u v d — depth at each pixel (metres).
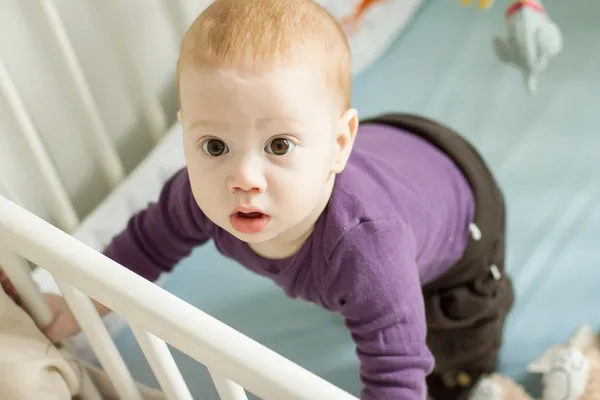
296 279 0.64
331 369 0.90
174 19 0.98
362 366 0.64
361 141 0.74
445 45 1.24
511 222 1.04
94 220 0.89
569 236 1.02
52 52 0.82
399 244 0.61
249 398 0.85
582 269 0.99
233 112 0.46
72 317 0.64
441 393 0.93
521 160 1.10
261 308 0.96
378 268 0.59
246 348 0.43
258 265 0.66
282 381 0.42
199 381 0.87
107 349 0.57
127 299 0.46
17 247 0.49
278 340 0.93
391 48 1.25
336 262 0.60
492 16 1.26
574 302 0.96
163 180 0.96
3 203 0.50
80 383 0.65
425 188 0.72
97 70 0.90
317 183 0.50
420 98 1.18
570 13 1.26
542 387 0.89
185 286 0.98
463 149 0.81
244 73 0.45
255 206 0.48
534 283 0.98
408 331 0.61
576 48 1.22
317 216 0.59
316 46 0.48
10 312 0.60
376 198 0.62
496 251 0.82
